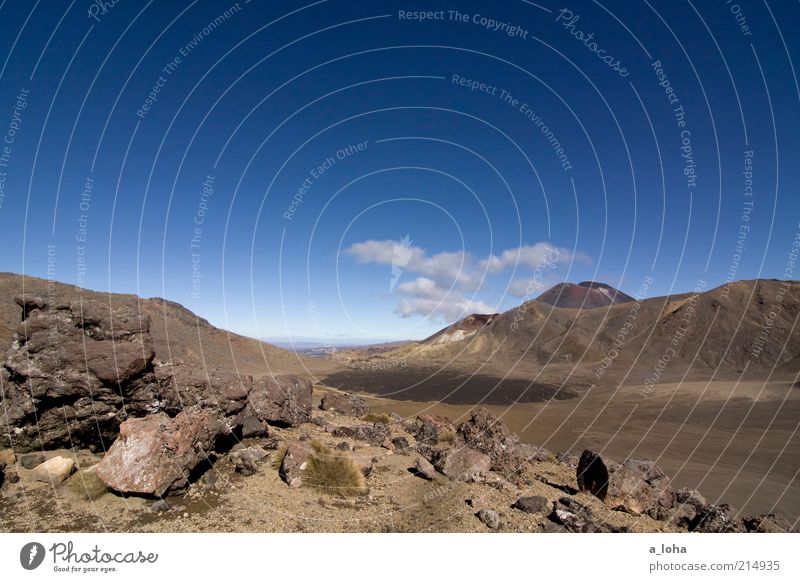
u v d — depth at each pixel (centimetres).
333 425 1609
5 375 931
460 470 1098
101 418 935
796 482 1827
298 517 764
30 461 839
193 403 1043
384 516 818
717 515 975
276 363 7912
